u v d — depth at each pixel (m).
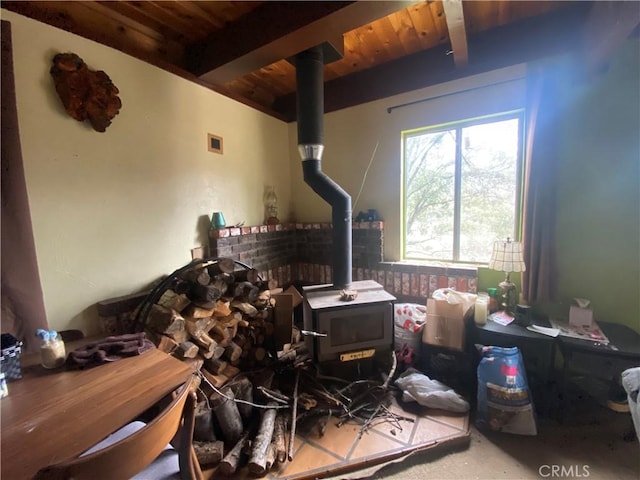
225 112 2.49
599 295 1.98
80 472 0.61
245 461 1.43
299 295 2.84
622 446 1.50
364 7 1.47
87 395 0.93
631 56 1.80
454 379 1.99
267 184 2.98
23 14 1.40
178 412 0.84
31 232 1.39
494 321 1.96
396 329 2.27
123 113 1.79
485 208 2.40
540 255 2.00
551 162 1.95
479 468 1.41
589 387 1.90
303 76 2.02
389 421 1.68
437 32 2.16
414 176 2.69
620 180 1.88
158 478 0.92
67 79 1.51
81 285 1.64
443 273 2.44
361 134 2.80
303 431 1.62
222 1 1.72
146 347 1.24
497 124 2.30
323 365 1.90
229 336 1.87
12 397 0.92
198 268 1.87
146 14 1.83
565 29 1.92
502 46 2.13
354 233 2.86
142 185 1.90
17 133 1.35
